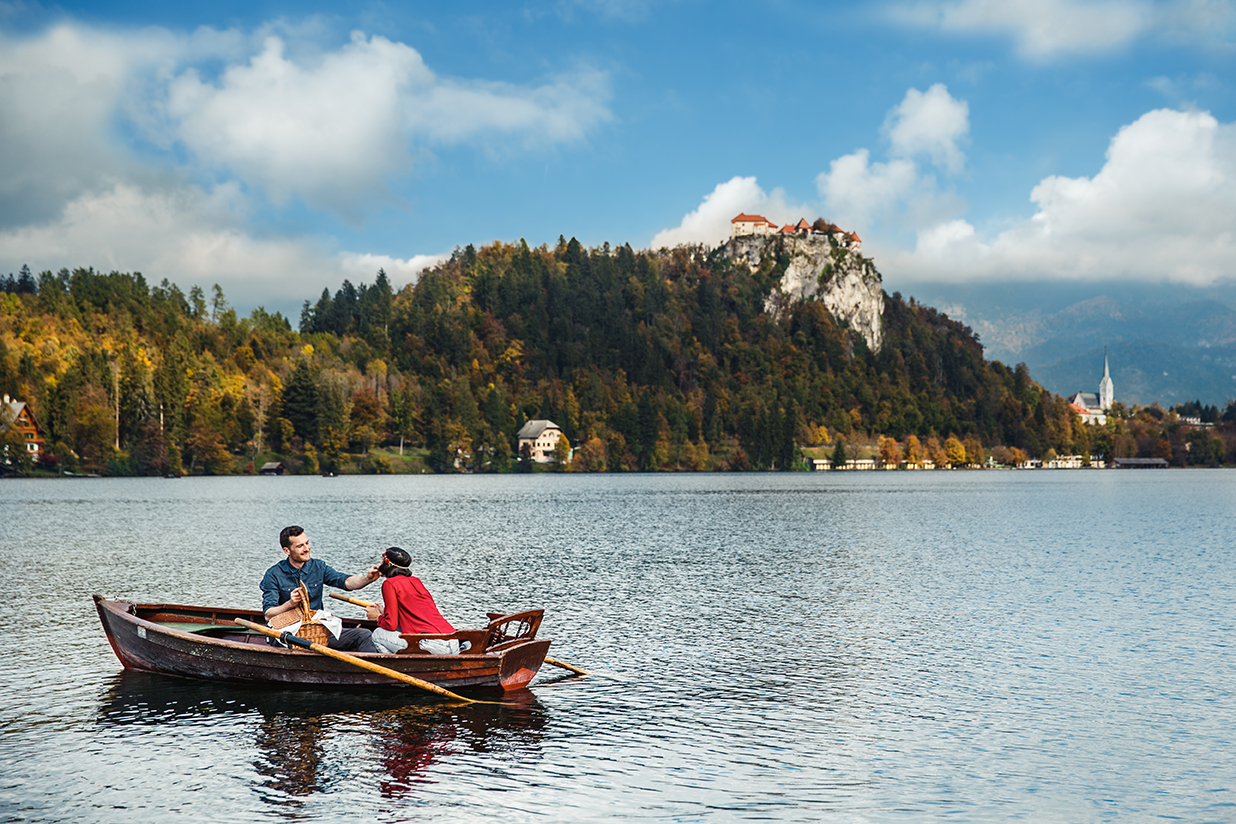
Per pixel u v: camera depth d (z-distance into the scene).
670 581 28.48
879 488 127.31
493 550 38.31
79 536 44.53
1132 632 20.20
